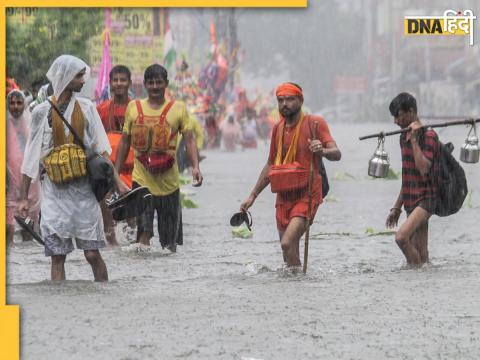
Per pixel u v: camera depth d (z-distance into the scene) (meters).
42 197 25.61
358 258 31.30
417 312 21.77
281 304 22.73
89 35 77.00
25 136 35.03
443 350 18.25
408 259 28.88
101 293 24.08
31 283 25.38
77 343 18.72
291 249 27.39
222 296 23.86
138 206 26.50
